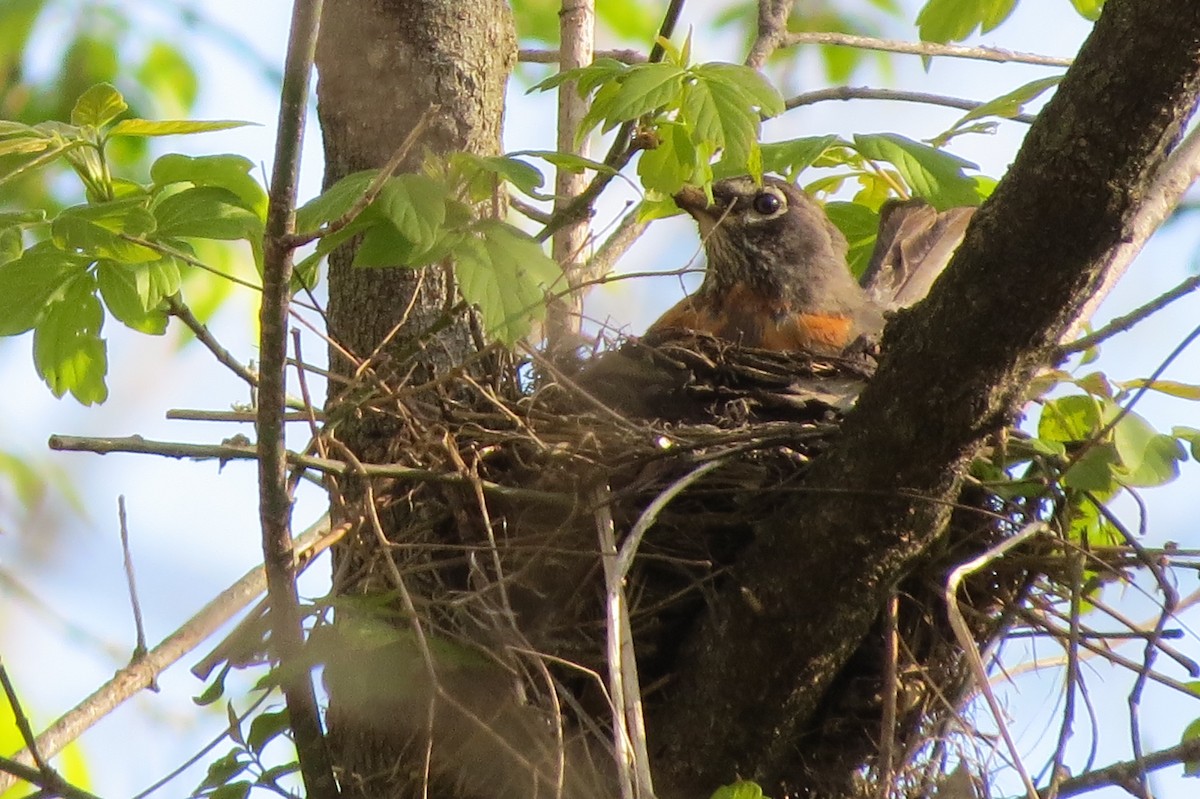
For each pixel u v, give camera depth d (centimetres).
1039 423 813
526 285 594
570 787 658
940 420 628
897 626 705
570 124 914
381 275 779
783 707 686
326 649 631
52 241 654
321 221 591
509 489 680
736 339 990
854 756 711
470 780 681
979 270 606
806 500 663
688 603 700
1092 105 571
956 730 720
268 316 551
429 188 589
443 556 705
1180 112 569
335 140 791
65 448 606
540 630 685
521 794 669
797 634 671
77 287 659
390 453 718
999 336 611
